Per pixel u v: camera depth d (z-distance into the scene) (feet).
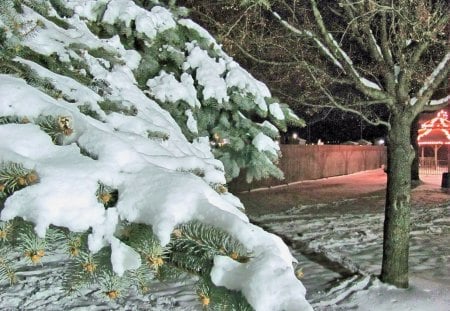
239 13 26.27
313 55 26.45
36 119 7.61
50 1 16.22
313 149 79.71
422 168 102.06
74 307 19.83
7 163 6.64
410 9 22.43
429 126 88.79
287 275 5.65
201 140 17.80
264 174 19.92
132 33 18.15
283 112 20.89
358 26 24.18
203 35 20.18
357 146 97.30
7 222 6.43
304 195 58.29
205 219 6.30
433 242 31.71
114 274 6.96
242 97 19.33
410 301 20.24
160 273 7.22
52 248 6.97
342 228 36.42
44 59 11.95
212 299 6.25
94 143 7.27
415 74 24.09
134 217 6.44
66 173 6.56
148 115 12.25
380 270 24.61
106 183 6.73
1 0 10.18
